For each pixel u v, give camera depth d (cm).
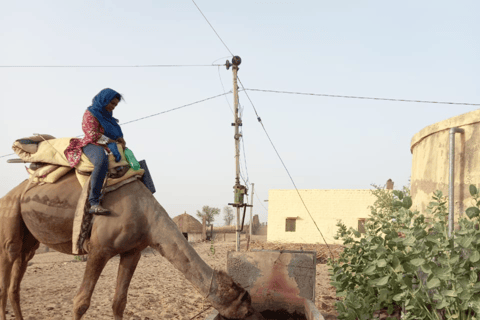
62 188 468
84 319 614
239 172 1230
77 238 439
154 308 703
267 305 543
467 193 466
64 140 483
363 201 2755
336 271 520
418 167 606
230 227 4256
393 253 404
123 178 455
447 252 394
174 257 432
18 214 493
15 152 497
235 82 1280
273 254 551
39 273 1259
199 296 820
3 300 492
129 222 439
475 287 356
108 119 483
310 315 460
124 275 470
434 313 387
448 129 511
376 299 471
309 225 2853
